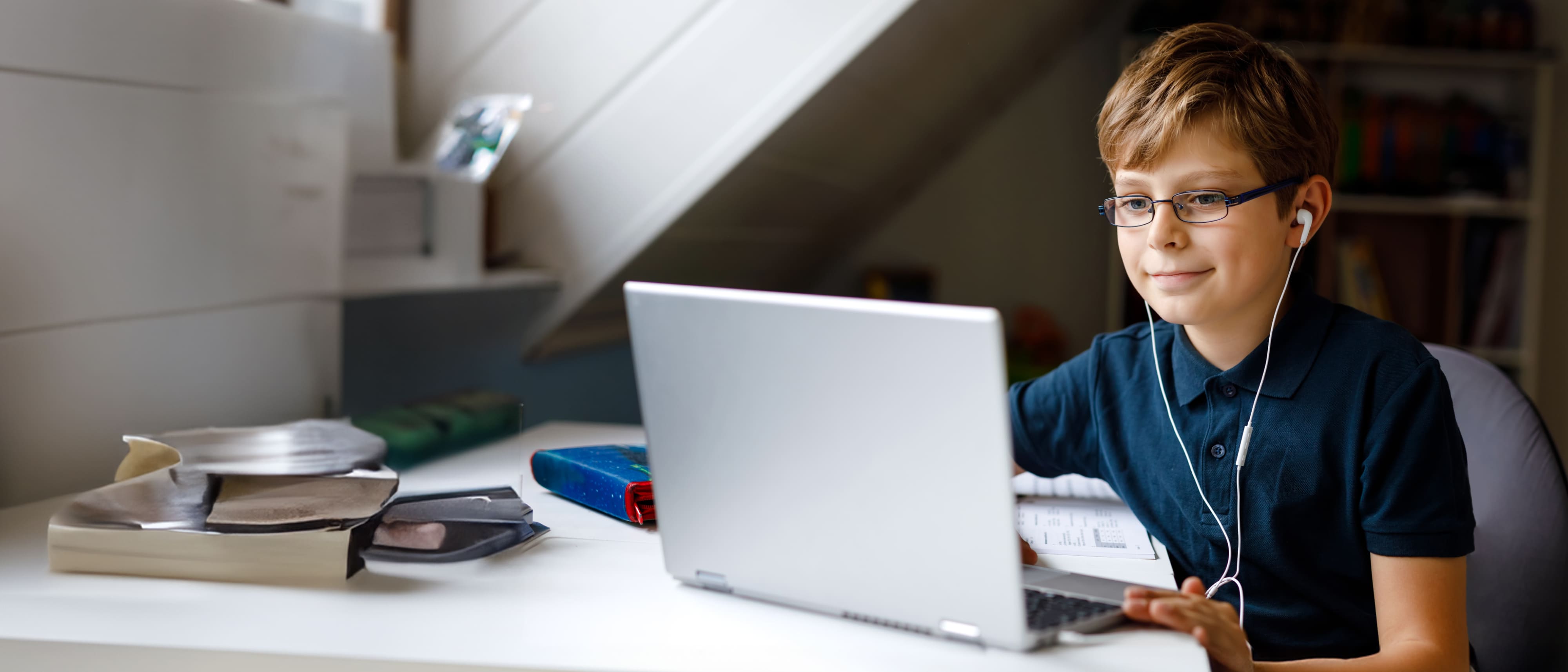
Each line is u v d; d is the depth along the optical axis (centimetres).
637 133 196
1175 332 103
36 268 111
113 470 124
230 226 139
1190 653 68
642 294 75
